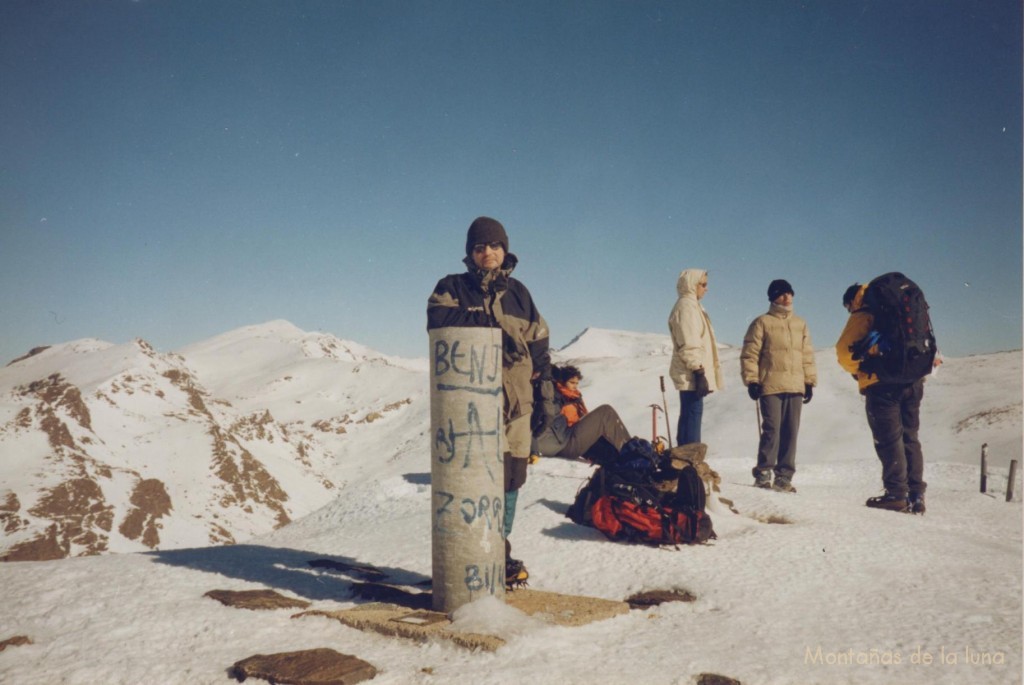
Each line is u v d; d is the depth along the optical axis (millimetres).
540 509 6621
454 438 3877
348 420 103438
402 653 3375
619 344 142625
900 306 7367
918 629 3670
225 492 81625
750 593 4391
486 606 3773
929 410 35219
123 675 3131
